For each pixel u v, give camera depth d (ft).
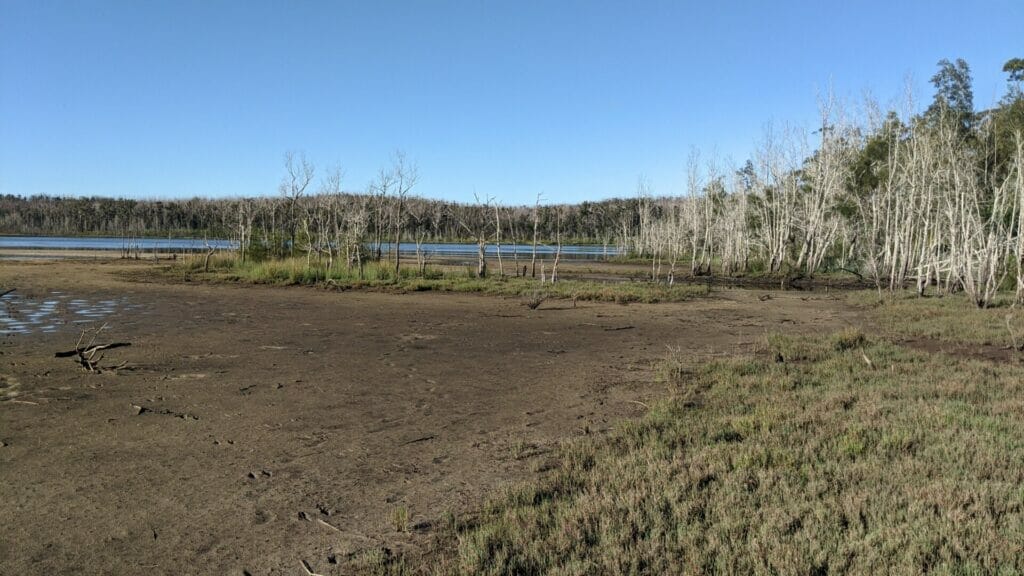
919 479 16.48
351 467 19.43
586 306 69.15
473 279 96.43
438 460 20.08
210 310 59.82
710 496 15.89
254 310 60.34
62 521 15.55
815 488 16.02
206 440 21.85
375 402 27.35
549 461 19.79
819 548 12.90
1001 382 28.55
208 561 13.67
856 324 54.49
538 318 58.18
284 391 29.04
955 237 77.00
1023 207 61.87
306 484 18.04
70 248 201.16
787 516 14.33
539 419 24.85
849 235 139.54
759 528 13.80
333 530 15.17
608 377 32.78
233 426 23.53
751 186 169.17
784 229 141.49
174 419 24.26
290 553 14.05
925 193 99.66
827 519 14.20
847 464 17.78
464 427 23.72
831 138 131.03
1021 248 61.98
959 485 15.78
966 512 14.24
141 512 16.11
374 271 96.84
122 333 45.39
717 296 82.84
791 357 36.91
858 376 30.58
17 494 17.12
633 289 83.92
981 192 80.48
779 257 134.41
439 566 12.89
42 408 25.52
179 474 18.71
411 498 17.08
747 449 19.21
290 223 135.54
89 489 17.52
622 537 13.60
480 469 19.25
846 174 122.52
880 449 18.93
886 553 12.60
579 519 14.70
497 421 24.56
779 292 90.07
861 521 14.25
